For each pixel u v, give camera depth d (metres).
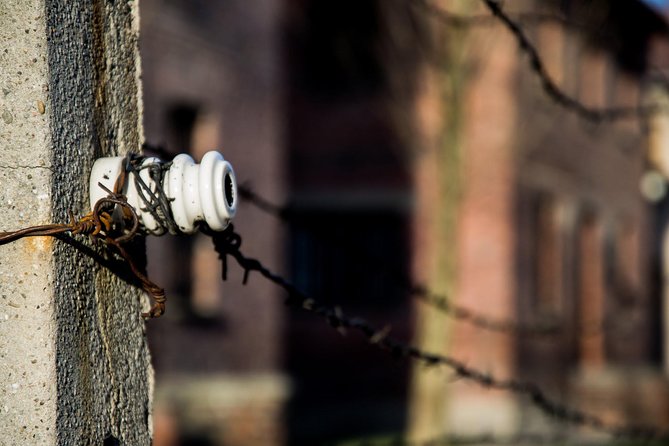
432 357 5.12
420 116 16.98
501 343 19.25
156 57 14.51
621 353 25.55
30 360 2.61
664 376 27.11
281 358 16.03
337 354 21.44
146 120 14.41
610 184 25.30
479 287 19.52
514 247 19.52
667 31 23.02
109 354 2.81
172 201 2.70
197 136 15.35
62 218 2.66
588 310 24.25
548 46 19.62
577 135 22.86
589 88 23.20
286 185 21.56
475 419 18.95
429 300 7.29
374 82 21.39
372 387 21.34
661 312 29.06
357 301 21.44
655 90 25.25
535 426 19.53
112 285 2.84
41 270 2.61
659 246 29.44
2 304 2.62
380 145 21.39
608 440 19.02
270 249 15.93
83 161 2.74
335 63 21.53
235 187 2.78
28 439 2.61
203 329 15.15
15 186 2.63
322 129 21.64
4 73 2.63
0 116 2.63
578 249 23.66
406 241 21.22
